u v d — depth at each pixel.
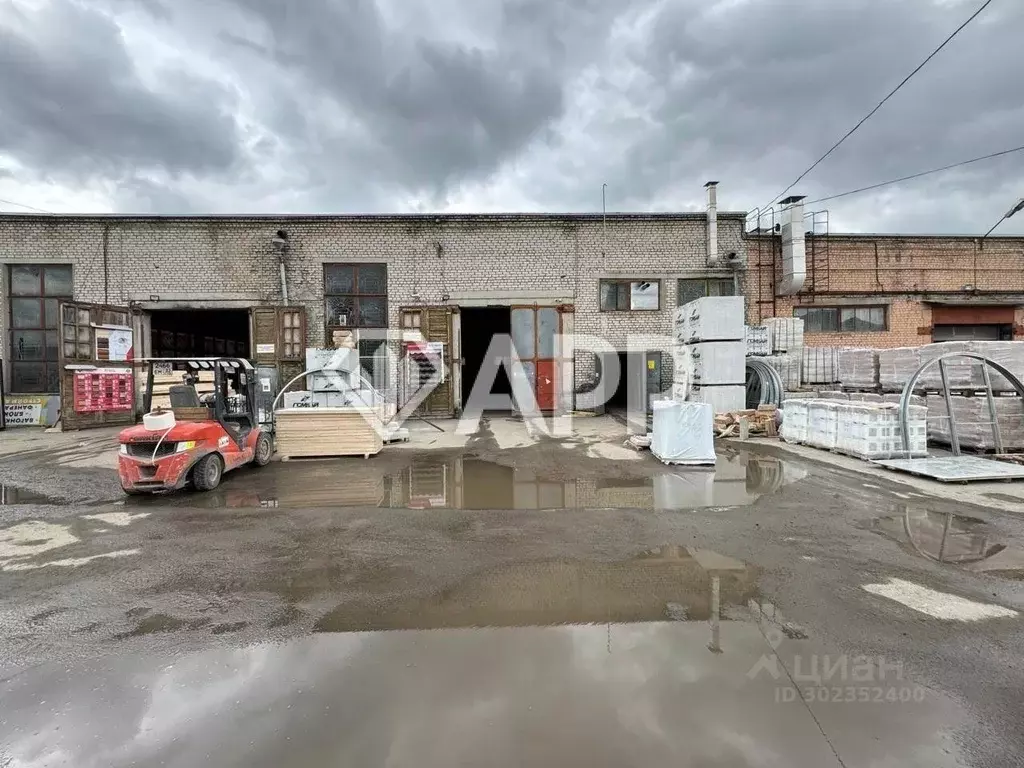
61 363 10.30
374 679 2.27
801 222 12.23
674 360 11.46
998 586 3.14
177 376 11.63
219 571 3.46
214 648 2.53
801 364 10.65
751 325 11.45
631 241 12.57
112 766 1.79
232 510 4.84
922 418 6.54
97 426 10.88
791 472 6.14
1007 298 13.09
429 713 2.04
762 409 9.05
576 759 1.79
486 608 2.91
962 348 6.93
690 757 1.79
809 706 2.06
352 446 7.30
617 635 2.62
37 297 11.95
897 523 4.29
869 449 6.52
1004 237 13.08
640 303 12.64
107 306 11.27
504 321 16.92
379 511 4.78
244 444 6.27
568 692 2.16
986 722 1.98
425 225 12.38
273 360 11.91
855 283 12.96
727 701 2.10
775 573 3.35
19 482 6.02
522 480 5.95
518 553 3.73
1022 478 5.58
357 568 3.49
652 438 7.52
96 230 11.86
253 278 12.12
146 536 4.14
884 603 2.93
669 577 3.30
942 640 2.55
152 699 2.16
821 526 4.23
